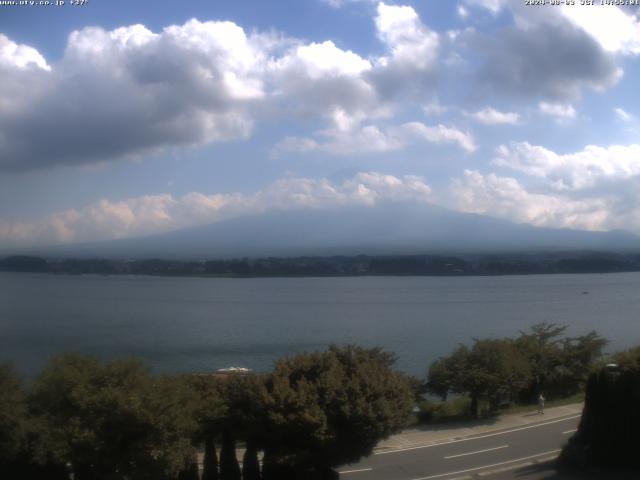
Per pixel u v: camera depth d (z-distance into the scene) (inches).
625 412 938.1
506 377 1465.3
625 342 3304.6
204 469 893.2
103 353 3238.2
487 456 1112.8
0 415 786.2
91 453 764.6
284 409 855.7
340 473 1037.2
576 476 943.7
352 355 977.5
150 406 783.7
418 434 1293.1
